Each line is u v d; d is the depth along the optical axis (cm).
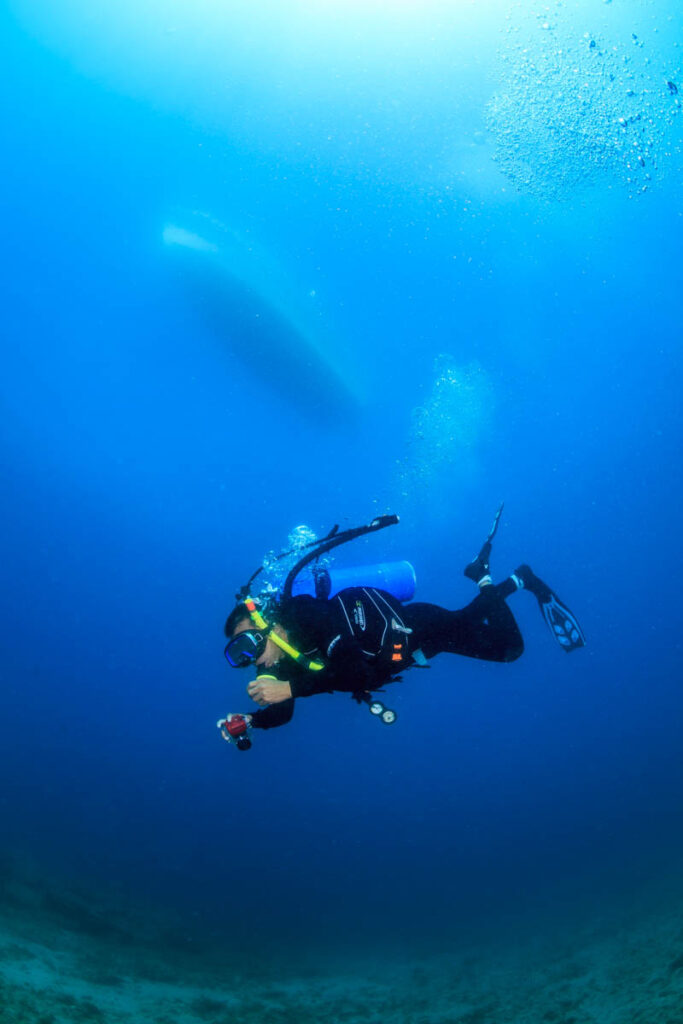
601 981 644
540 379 1897
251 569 2798
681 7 808
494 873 1742
